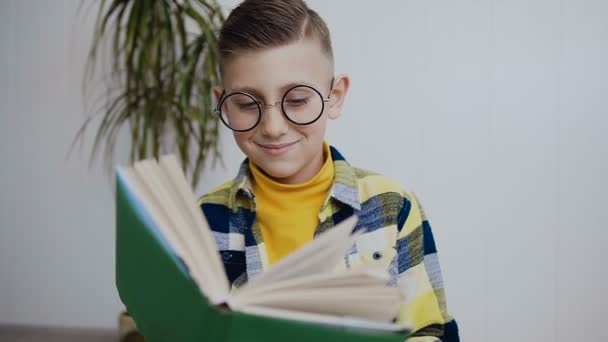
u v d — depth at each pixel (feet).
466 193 5.96
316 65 2.02
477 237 5.96
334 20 6.06
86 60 6.56
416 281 2.23
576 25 5.76
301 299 1.37
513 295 5.94
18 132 6.77
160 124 5.66
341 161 2.33
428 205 6.01
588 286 5.82
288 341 1.28
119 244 1.46
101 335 6.70
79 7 6.43
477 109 5.91
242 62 1.94
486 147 5.91
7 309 6.91
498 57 5.87
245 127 1.98
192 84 5.56
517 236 5.91
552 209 5.85
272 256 2.24
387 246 2.26
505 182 5.90
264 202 2.27
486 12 5.87
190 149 6.22
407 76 5.98
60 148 6.69
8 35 6.71
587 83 5.77
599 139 5.76
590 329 5.82
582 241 5.81
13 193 6.83
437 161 5.98
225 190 2.44
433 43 5.95
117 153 6.51
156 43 5.50
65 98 6.63
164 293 1.40
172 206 1.48
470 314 6.00
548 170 5.84
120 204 1.40
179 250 1.36
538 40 5.81
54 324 6.83
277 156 2.01
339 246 1.53
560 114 5.81
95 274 6.74
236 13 2.09
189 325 1.36
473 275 5.98
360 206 2.28
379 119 6.03
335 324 1.26
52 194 6.75
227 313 1.26
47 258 6.81
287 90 1.94
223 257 2.30
